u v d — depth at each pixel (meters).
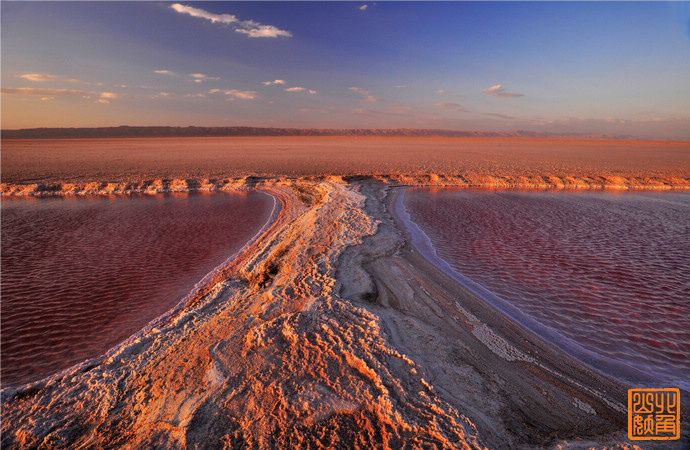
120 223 16.69
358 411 4.58
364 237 12.57
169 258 11.92
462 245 12.87
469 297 8.72
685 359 6.43
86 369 6.08
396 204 20.41
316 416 4.49
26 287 9.64
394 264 10.58
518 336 7.08
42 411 4.88
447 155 55.16
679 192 26.09
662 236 14.16
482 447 4.01
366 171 34.44
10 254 12.30
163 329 7.02
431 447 4.02
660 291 9.20
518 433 4.48
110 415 4.72
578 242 13.31
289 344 5.99
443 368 5.70
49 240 13.95
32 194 24.92
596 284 9.60
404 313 7.65
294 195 23.30
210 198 23.52
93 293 9.30
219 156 52.00
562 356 6.46
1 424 4.69
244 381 5.14
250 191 26.23
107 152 60.09
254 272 10.06
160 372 5.54
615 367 6.18
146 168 36.84
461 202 21.27
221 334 6.52
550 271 10.49
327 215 15.17
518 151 67.62
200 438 4.18
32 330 7.54
